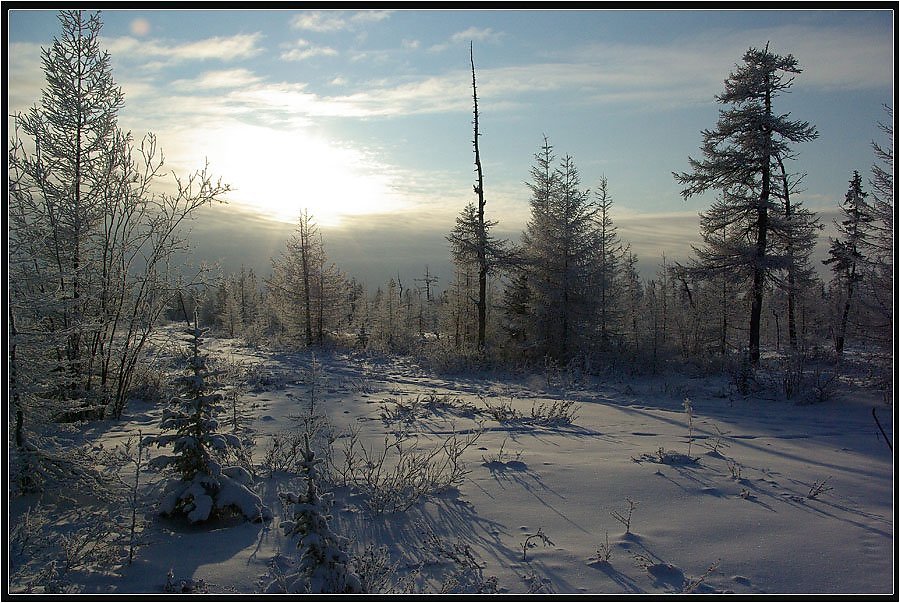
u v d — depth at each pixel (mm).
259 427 9523
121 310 11117
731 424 10695
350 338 36312
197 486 5348
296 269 36312
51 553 4633
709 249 22891
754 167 21484
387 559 4508
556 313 25203
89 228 10844
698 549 4672
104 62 10977
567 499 5965
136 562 4477
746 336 30734
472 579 4152
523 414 11367
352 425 9789
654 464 7355
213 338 44594
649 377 20422
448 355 22344
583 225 25906
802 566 4344
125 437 8859
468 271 32125
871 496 6047
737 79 21703
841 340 23547
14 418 5723
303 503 3936
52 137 10547
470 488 6316
